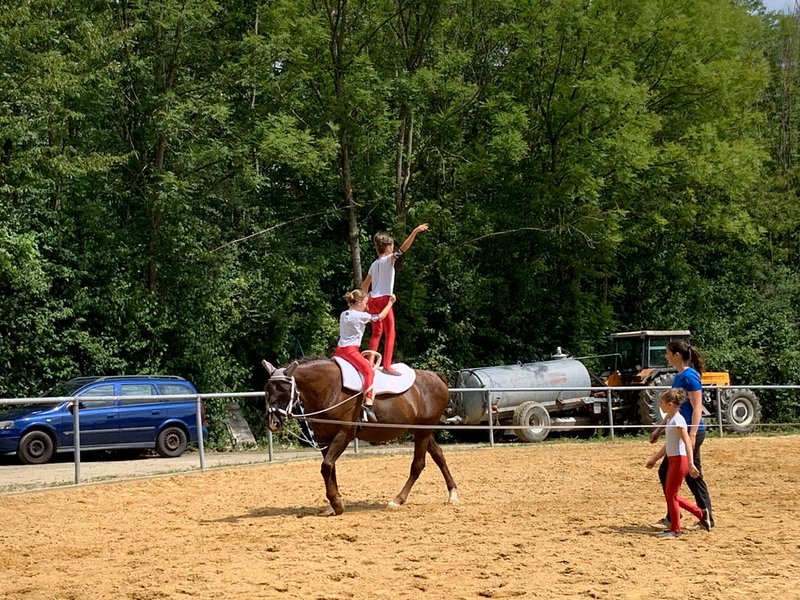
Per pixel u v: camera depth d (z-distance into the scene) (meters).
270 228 31.12
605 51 34.53
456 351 35.38
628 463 20.53
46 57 24.11
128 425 24.06
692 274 42.19
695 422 11.55
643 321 41.44
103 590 8.87
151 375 25.78
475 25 34.34
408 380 14.34
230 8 31.88
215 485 17.44
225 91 30.41
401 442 29.97
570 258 36.78
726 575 9.26
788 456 21.48
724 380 32.03
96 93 27.66
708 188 38.28
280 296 31.48
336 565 9.80
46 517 13.80
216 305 29.48
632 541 11.12
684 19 36.00
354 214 32.06
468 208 35.12
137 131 29.64
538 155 35.75
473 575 9.29
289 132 28.61
